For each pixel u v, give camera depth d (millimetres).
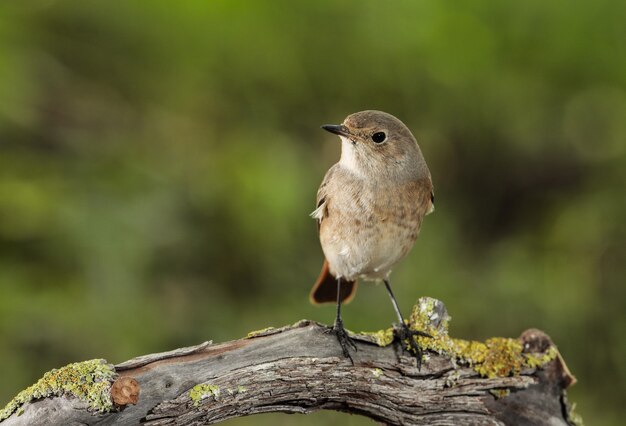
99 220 11844
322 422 11734
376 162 8062
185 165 13203
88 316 11297
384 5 14234
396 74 14211
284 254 12750
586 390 12594
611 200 13523
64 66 13711
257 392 6527
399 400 6945
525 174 14141
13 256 11805
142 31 14039
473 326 12688
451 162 14172
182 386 6254
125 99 13883
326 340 6871
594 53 14430
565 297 12727
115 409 5961
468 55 14188
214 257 12594
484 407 7043
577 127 14297
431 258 12961
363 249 8148
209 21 13969
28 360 11125
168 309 12016
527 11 14422
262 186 12617
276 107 14062
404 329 7102
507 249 13438
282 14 14141
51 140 13094
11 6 13328
